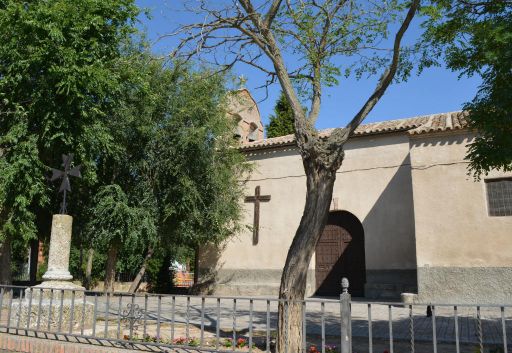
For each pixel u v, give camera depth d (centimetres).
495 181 1286
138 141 1543
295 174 1800
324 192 676
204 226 1680
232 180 1816
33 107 1182
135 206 1503
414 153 1400
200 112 1567
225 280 1858
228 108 1745
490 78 694
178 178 1552
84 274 2495
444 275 1298
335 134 691
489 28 696
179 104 1531
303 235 663
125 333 769
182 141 1502
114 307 1212
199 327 922
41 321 779
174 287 2152
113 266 1498
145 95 1423
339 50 835
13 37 1149
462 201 1314
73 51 1145
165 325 934
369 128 1686
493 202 1282
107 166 1534
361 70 854
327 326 973
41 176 1199
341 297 522
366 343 781
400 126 1619
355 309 1307
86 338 654
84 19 1192
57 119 1178
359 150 1678
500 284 1230
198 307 1358
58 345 628
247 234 1856
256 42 770
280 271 1758
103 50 1257
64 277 820
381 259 1568
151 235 1461
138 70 1355
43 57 1147
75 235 1566
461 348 740
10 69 1162
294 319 636
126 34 1338
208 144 1638
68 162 870
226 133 1748
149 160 1524
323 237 1725
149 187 1532
